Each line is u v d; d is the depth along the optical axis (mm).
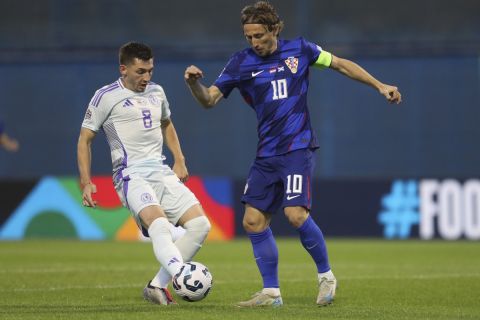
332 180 71938
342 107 82688
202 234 27766
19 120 87000
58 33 87250
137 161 27812
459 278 38750
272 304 27688
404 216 70688
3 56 87312
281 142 27547
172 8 86000
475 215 69188
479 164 82812
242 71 27969
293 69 27828
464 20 83375
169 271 25844
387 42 84062
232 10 85312
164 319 23906
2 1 87375
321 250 28000
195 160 83938
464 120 83000
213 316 24562
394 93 27734
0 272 41781
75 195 72625
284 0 85250
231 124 83438
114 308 26828
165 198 27906
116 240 70625
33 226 73062
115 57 86750
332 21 84812
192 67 26453
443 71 83250
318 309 26922
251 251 58219
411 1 83875
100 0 86875
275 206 28266
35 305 28125
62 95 86875
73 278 38625
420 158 82875
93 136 27906
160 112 28344
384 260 50719
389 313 26078
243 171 83438
